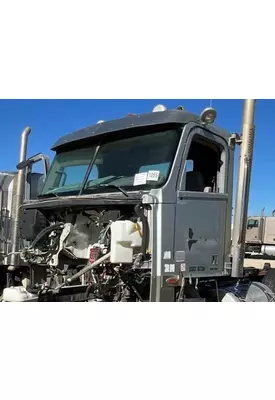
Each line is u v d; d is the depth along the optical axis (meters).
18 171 7.49
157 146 4.19
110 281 4.05
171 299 3.82
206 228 4.26
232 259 4.49
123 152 4.44
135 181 4.10
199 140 4.39
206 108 4.08
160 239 3.78
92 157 4.72
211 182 4.72
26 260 4.71
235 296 4.55
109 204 3.89
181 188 4.01
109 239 3.90
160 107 4.40
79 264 4.53
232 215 4.69
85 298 4.04
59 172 5.10
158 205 3.81
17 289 4.50
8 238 7.70
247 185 4.54
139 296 3.94
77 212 4.46
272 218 16.34
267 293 4.93
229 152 4.68
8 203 7.86
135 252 3.81
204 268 4.21
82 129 4.94
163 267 3.77
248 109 4.55
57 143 5.18
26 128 7.70
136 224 3.76
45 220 4.82
